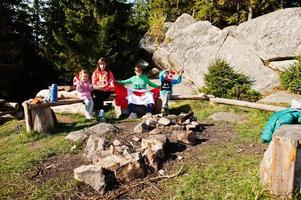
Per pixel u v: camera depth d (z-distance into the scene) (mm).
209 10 25859
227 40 15164
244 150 6195
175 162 5672
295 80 11672
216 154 5973
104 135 7047
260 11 25359
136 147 6180
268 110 9273
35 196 4742
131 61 17766
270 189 4230
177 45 17297
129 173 5039
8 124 10039
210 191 4574
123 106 9938
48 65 19312
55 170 5684
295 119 5746
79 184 4957
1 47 18328
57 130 8391
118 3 17078
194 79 14562
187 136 6531
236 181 4777
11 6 18516
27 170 5730
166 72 10086
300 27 13391
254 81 12875
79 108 10273
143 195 4637
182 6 28297
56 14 20078
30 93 19688
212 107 10453
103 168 5004
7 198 4770
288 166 4059
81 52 16812
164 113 9391
